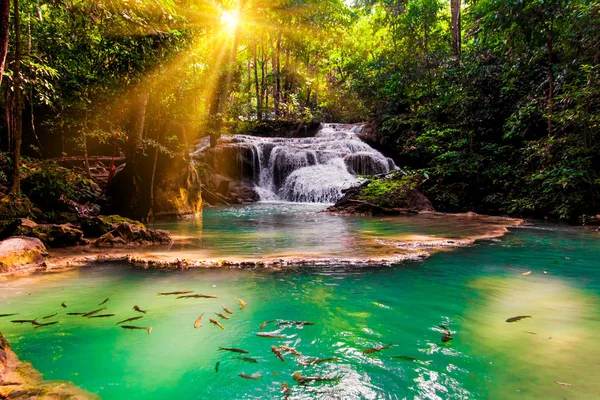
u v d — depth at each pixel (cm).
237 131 2139
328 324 271
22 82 639
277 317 284
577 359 216
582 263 453
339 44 2339
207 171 1552
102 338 247
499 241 602
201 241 587
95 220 631
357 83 2159
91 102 832
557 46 1027
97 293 339
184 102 1088
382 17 2386
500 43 1195
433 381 193
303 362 216
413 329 263
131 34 646
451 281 378
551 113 915
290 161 1719
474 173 1195
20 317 283
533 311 297
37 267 426
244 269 418
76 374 201
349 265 437
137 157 861
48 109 1072
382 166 1738
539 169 975
